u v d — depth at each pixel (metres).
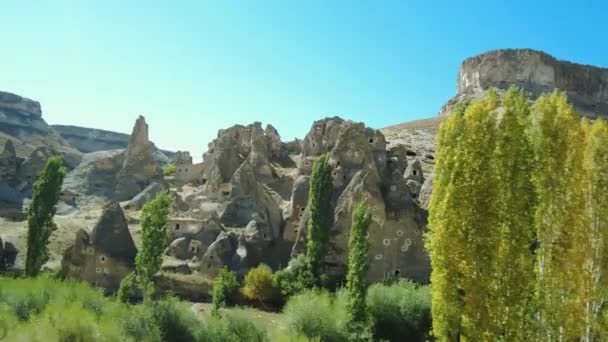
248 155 88.50
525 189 25.19
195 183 92.31
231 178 78.38
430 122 140.25
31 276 51.28
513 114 25.91
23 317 35.28
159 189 83.81
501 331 24.11
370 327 42.59
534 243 28.78
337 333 41.75
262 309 53.16
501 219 25.02
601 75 153.00
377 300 45.97
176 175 94.50
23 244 64.06
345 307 43.12
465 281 24.55
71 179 95.94
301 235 62.69
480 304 24.30
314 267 56.09
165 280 55.22
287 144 105.06
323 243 56.72
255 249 64.75
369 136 69.56
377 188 59.69
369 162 66.06
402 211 59.09
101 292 42.03
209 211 73.00
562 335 26.02
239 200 73.12
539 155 27.22
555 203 26.61
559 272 26.23
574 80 149.75
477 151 25.31
